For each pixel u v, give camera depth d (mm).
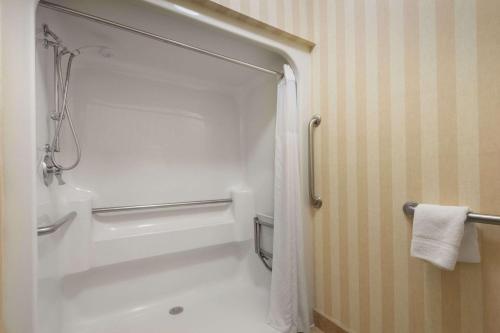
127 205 1556
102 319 1391
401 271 964
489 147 740
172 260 1655
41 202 937
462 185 795
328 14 1264
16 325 721
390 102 996
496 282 734
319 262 1319
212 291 1746
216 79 1840
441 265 752
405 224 950
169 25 1184
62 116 1147
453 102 816
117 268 1475
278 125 1355
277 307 1306
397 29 971
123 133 1564
